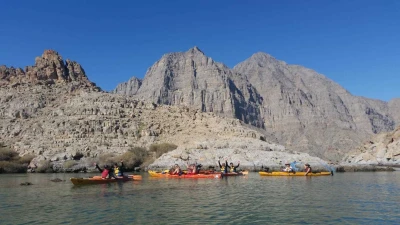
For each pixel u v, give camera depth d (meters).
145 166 126.31
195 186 64.56
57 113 180.25
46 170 119.00
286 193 55.34
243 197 50.94
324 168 119.25
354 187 64.25
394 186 66.19
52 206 44.12
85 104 185.38
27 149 140.38
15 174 108.88
